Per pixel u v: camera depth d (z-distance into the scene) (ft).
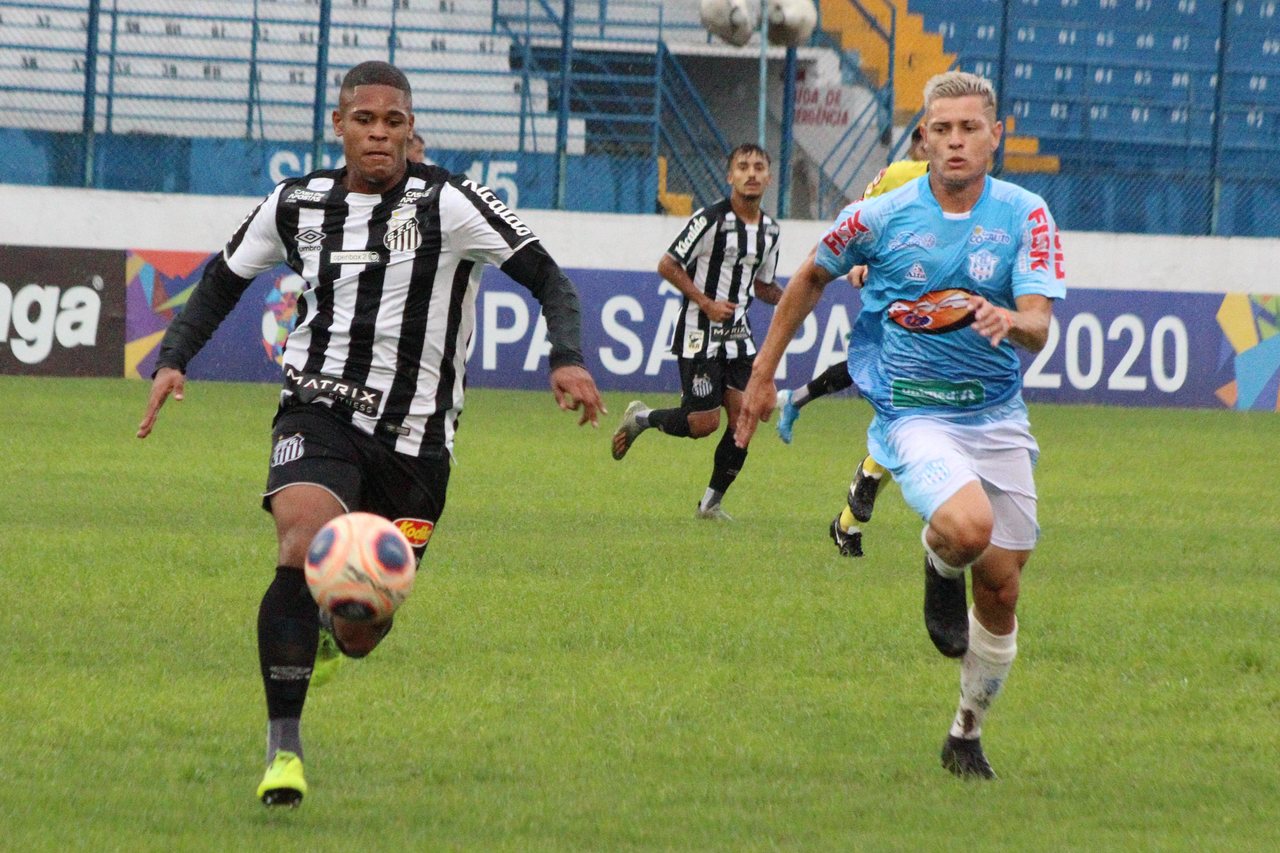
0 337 167.53
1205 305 187.32
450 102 213.05
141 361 171.32
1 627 57.21
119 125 205.98
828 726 47.26
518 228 40.65
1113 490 110.52
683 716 48.11
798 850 34.94
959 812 38.42
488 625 60.03
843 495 105.09
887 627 61.16
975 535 39.55
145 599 62.54
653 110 213.87
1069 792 40.75
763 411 45.50
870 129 214.48
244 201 180.75
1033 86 224.53
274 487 39.04
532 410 157.69
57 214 178.40
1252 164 221.46
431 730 45.34
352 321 40.65
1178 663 56.39
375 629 38.37
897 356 43.52
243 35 212.23
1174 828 37.55
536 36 214.07
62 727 44.45
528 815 37.29
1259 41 232.12
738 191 95.35
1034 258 41.73
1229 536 89.20
